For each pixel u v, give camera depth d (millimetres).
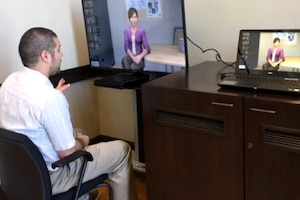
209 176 1870
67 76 2975
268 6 2240
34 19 2691
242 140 1708
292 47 1740
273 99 1578
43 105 1716
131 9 2400
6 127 1801
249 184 1750
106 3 2520
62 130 1753
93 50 2756
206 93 1749
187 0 2549
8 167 1782
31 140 1694
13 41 2586
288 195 1653
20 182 1770
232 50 2443
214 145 1807
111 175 2115
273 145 1625
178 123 1896
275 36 1789
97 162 1971
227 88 1779
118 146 2090
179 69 2291
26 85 1768
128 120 3225
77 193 1874
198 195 1942
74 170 1880
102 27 2617
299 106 1512
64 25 2910
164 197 2084
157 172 2066
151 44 2387
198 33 2564
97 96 3346
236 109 1682
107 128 3406
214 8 2445
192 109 1820
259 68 1839
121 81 2492
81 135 2096
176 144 1942
